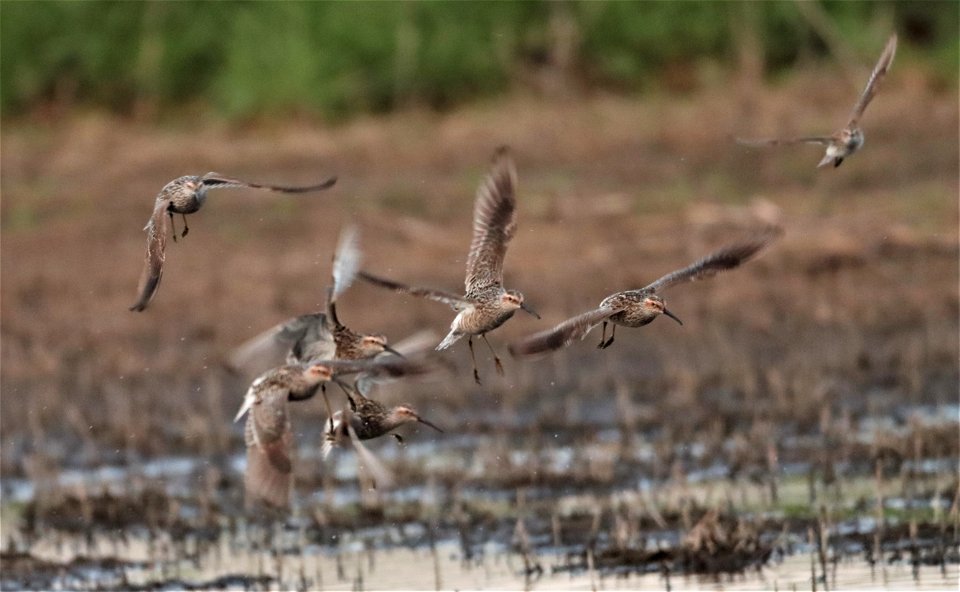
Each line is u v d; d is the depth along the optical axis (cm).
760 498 1385
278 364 1173
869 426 1573
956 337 1808
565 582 1224
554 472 1485
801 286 1997
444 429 1650
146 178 2644
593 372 1795
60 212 2509
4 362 1888
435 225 2316
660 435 1591
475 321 1020
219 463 1588
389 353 1064
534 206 2358
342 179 2562
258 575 1275
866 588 1173
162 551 1346
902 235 2103
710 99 2823
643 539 1304
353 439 977
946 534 1275
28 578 1289
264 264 2206
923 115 2622
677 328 1912
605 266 2095
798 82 2853
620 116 2783
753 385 1695
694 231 2205
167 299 2088
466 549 1312
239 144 2805
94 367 1864
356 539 1360
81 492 1471
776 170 2459
